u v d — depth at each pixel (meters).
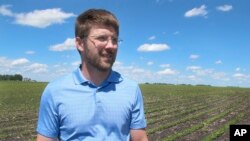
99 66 1.21
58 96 1.23
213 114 9.78
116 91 1.25
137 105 1.28
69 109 1.22
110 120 1.22
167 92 23.36
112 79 1.25
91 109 1.22
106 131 1.22
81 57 1.26
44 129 1.25
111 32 1.22
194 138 6.06
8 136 6.46
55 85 1.25
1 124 8.23
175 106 12.84
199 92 23.34
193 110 10.83
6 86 26.56
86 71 1.25
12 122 8.59
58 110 1.23
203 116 9.31
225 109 11.24
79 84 1.23
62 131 1.24
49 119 1.25
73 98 1.22
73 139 1.23
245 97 17.75
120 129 1.23
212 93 22.03
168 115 9.63
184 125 7.62
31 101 15.27
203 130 6.77
